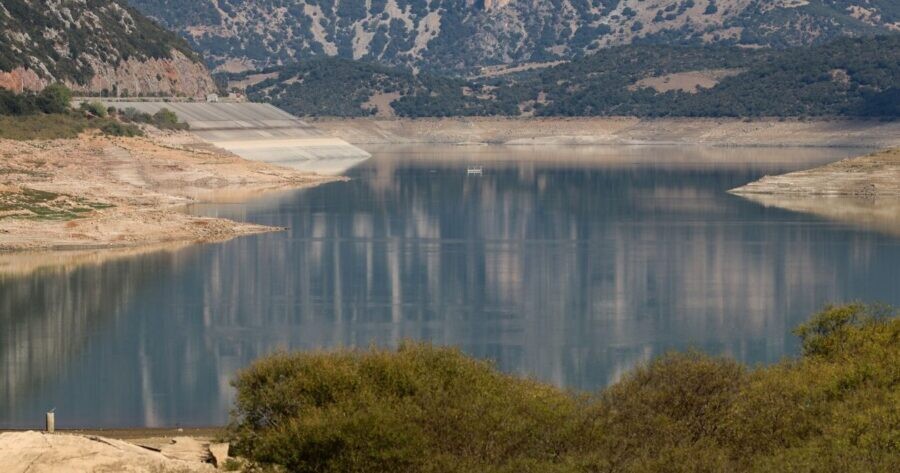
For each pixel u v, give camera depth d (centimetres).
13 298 17675
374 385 9238
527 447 8750
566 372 13588
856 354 10688
